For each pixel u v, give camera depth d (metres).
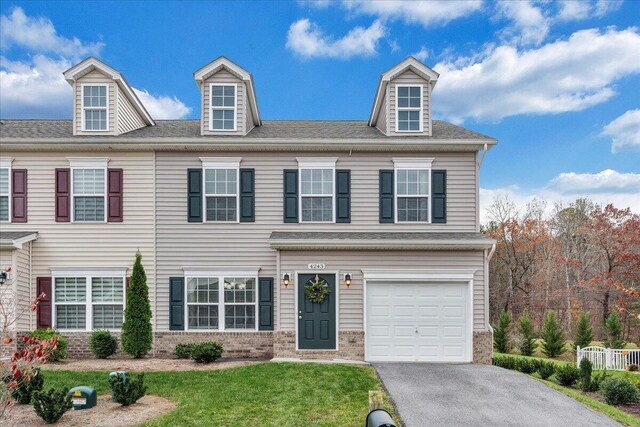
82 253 13.16
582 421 7.89
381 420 5.53
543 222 33.19
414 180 13.51
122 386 7.99
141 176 13.36
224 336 13.02
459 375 10.60
